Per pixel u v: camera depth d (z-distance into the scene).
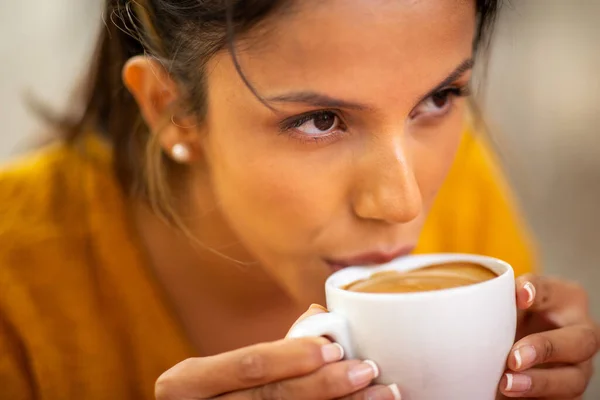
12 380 1.08
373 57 0.71
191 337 1.13
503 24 1.30
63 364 1.09
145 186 1.09
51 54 2.11
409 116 0.78
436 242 1.31
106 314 1.10
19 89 2.10
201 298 1.10
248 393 0.71
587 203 2.35
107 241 1.10
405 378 0.66
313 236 0.80
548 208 2.35
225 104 0.80
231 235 1.03
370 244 0.79
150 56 0.92
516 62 2.47
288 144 0.77
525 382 0.71
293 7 0.70
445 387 0.66
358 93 0.72
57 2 2.08
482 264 0.78
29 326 1.08
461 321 0.64
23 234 1.10
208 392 0.72
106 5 1.08
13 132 2.11
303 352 0.68
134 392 1.11
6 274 1.08
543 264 2.11
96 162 1.15
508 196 1.41
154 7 0.89
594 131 2.55
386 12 0.70
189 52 0.84
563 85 2.58
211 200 1.00
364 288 0.76
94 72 1.15
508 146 2.04
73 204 1.12
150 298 1.10
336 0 0.70
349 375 0.66
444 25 0.72
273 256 0.85
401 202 0.74
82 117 1.18
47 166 1.17
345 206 0.78
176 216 1.06
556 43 2.59
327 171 0.77
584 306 0.85
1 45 2.11
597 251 2.16
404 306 0.64
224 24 0.76
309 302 0.85
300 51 0.71
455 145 0.85
